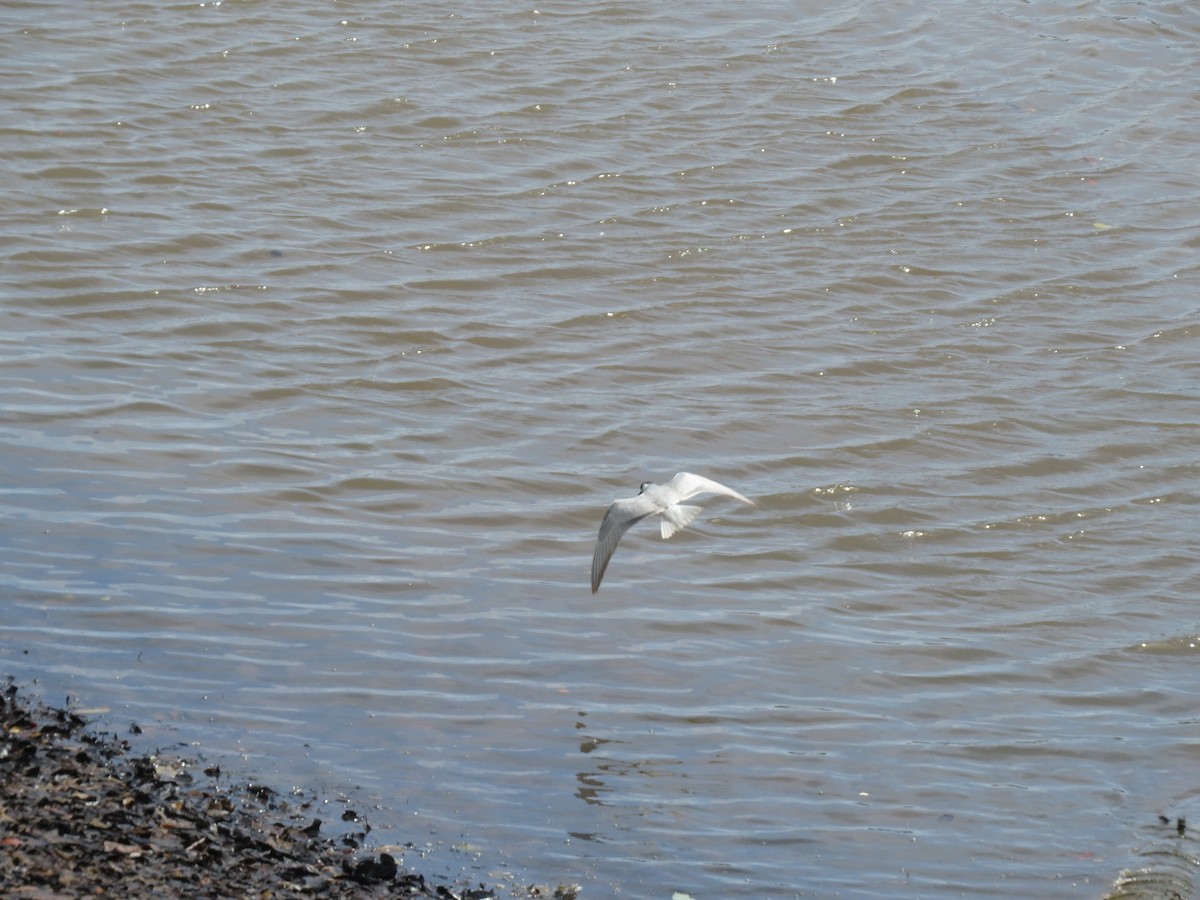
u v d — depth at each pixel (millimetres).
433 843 13117
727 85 33469
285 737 14492
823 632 17797
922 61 35500
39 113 29422
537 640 16922
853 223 28719
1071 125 33094
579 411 22422
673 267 26797
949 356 24906
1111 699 16859
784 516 20422
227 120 30141
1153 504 21328
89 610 16250
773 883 13250
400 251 26438
